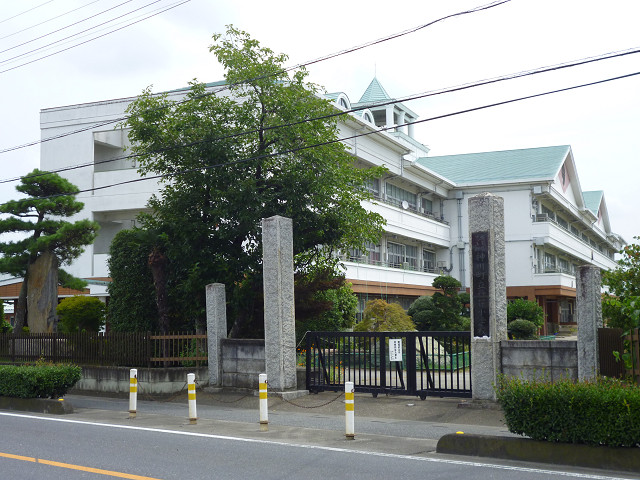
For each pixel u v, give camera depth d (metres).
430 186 41.81
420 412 12.80
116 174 29.19
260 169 17.31
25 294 20.70
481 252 12.77
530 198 41.94
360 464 8.28
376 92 42.81
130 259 19.31
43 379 14.05
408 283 37.38
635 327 11.02
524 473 7.70
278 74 16.52
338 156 17.89
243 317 18.00
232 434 10.74
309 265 19.03
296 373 15.32
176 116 17.59
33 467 8.20
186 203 17.42
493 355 12.53
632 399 7.71
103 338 17.58
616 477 7.46
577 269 11.87
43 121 30.50
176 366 16.95
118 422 12.25
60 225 20.20
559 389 8.30
